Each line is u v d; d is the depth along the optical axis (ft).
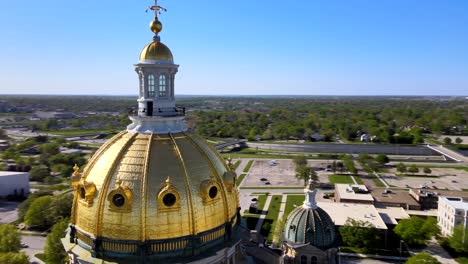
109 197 137.08
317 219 236.63
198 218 140.97
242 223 179.32
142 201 135.03
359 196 475.72
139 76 162.81
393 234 386.52
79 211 146.61
